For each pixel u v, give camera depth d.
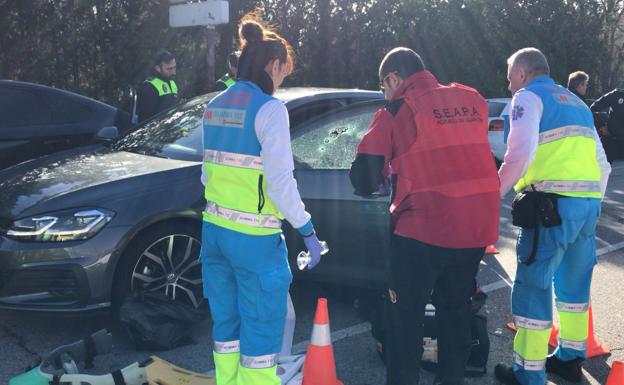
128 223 3.51
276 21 13.82
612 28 19.86
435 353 3.34
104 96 11.98
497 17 16.39
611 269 5.33
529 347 3.10
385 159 2.58
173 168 3.83
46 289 3.43
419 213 2.57
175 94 6.68
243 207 2.44
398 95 2.62
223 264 2.59
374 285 3.96
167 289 3.75
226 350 2.61
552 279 3.10
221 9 7.95
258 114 2.38
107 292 3.50
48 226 3.42
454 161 2.54
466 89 2.69
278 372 2.99
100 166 3.99
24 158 6.22
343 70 14.80
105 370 3.33
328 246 3.91
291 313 3.20
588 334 3.63
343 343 3.78
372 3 14.74
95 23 11.66
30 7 11.05
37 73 11.47
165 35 12.09
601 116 6.72
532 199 2.97
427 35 15.39
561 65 17.69
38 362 3.20
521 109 2.90
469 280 2.72
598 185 3.08
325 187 3.88
